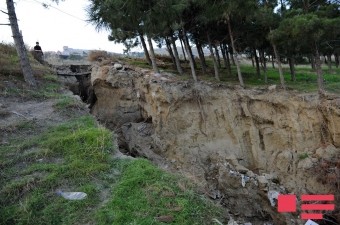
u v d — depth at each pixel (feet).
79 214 14.05
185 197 15.23
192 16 47.47
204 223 13.80
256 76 62.64
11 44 47.83
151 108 44.14
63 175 16.84
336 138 37.65
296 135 39.83
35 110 27.63
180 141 41.57
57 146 19.90
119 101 47.16
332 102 38.81
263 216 34.22
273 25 48.01
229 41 58.03
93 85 48.26
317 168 35.19
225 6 39.29
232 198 35.68
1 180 16.51
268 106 42.24
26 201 14.65
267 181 35.83
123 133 45.01
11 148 19.83
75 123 24.59
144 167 17.80
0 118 24.75
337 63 96.07
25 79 35.09
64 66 55.36
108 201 14.79
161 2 35.86
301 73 73.82
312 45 46.44
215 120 42.63
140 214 13.79
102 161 18.70
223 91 43.83
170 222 13.43
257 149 41.60
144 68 50.39
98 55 59.16
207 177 38.73
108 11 37.04
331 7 47.14
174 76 47.44
